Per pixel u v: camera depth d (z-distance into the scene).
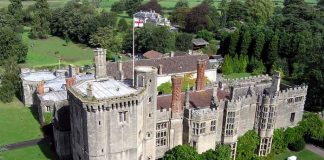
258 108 86.81
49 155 86.81
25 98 115.56
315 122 97.12
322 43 138.62
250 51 161.25
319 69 113.88
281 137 91.88
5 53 165.00
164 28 189.25
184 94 86.56
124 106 66.69
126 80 79.31
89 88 65.56
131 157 70.88
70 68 115.62
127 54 187.62
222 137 83.50
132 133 69.38
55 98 100.44
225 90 93.00
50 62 170.88
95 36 197.38
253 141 87.50
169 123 79.38
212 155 78.44
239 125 85.69
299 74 130.62
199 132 78.81
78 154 73.75
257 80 104.81
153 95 74.56
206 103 85.75
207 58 138.75
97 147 66.88
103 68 79.56
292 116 95.25
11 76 122.12
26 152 87.81
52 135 96.88
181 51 185.62
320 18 188.38
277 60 149.38
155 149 79.69
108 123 66.38
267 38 156.62
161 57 143.12
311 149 95.56
